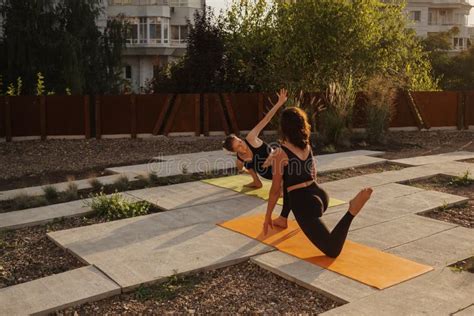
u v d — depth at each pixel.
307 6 16.98
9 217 6.89
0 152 12.91
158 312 4.23
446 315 3.94
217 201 7.50
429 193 7.88
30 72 24.09
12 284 4.87
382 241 5.68
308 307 4.25
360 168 10.28
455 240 5.71
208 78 16.58
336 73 16.97
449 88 33.53
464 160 11.05
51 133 14.52
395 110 16.06
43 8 24.62
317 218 5.05
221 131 15.48
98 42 26.34
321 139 13.40
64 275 4.83
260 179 8.94
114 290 4.48
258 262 5.08
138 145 13.78
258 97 15.52
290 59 16.89
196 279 4.84
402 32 18.62
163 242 5.71
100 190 8.53
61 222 6.78
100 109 14.65
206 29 17.33
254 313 4.18
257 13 18.48
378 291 4.39
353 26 16.98
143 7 42.03
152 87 18.27
